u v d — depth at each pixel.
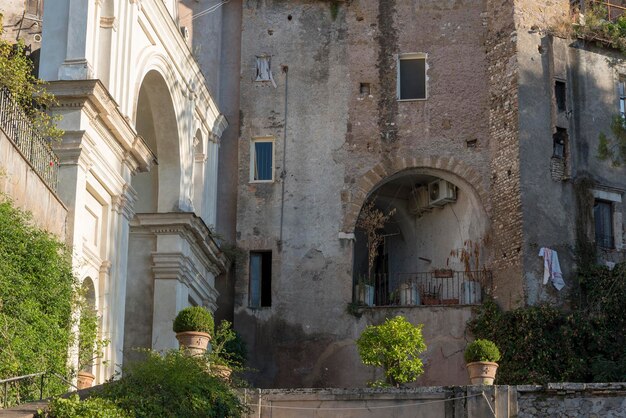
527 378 33.34
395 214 40.34
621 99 38.25
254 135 38.44
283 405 22.42
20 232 22.70
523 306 34.59
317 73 38.66
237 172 38.28
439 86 37.97
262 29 39.25
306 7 39.19
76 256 25.91
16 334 21.95
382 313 36.06
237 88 39.16
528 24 37.31
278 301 36.75
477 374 24.66
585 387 21.84
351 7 39.03
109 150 28.27
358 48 38.66
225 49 39.53
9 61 24.84
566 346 33.72
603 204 37.28
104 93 26.69
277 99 38.62
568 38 37.69
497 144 36.88
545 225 35.69
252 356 36.38
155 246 33.44
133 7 29.45
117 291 28.45
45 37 27.17
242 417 22.08
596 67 38.03
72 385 22.41
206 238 34.84
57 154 26.22
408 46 38.41
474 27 38.19
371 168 37.59
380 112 38.03
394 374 29.23
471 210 37.38
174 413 19.70
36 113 25.75
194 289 35.09
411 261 39.88
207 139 37.06
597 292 35.16
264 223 37.59
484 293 35.94
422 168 37.47
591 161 37.09
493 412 21.81
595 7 38.97
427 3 38.66
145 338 32.91
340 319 36.28
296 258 37.12
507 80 36.97
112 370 27.72
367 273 39.75
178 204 33.94
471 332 35.22
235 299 36.97
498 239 36.12
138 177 34.44
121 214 29.00
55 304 23.66
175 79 33.53
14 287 22.27
